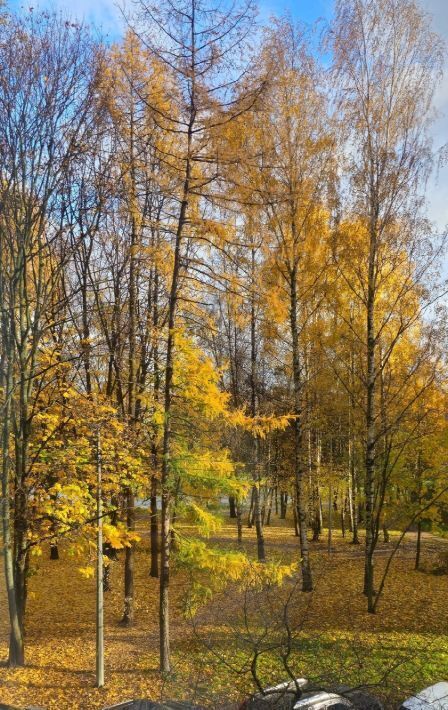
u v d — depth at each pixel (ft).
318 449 83.10
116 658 36.27
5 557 33.83
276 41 48.80
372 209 47.14
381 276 48.98
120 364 45.91
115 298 47.34
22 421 34.78
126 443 35.42
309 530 101.65
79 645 39.09
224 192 33.17
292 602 43.39
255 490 64.44
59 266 38.37
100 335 48.32
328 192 49.67
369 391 48.96
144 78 36.17
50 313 42.01
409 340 54.85
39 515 34.24
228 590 39.58
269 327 52.08
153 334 34.63
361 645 31.94
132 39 37.65
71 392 35.73
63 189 38.09
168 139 34.88
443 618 42.34
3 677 31.86
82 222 43.21
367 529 47.83
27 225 35.12
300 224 50.37
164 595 33.32
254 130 42.39
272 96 35.14
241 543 76.48
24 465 34.35
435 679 29.30
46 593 54.65
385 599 48.47
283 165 47.62
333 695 21.27
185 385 33.94
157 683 30.99
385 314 52.24
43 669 34.06
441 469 56.59
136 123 39.29
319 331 53.88
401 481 60.49
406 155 46.85
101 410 34.71
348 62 47.37
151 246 34.47
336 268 51.13
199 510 34.19
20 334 36.73
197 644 33.91
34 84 34.76
